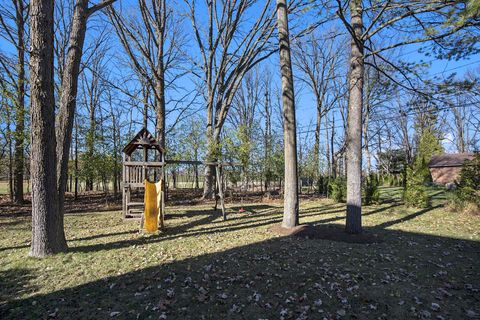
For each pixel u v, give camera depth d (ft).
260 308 11.64
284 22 25.79
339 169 110.73
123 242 21.45
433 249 19.80
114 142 51.67
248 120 104.58
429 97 24.27
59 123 18.95
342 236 22.27
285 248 19.30
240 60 56.65
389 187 86.89
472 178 36.37
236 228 26.68
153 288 13.37
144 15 50.44
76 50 19.44
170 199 55.83
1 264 16.44
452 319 10.88
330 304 11.95
